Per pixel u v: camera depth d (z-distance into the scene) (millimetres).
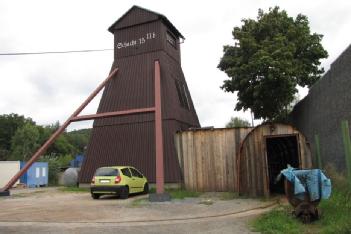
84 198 19828
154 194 17312
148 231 10523
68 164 66188
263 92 25125
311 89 18875
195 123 28531
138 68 26828
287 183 11250
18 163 38469
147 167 23703
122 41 27969
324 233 8961
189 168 21984
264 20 27453
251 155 18062
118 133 25484
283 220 10742
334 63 14672
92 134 26234
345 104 13492
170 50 28328
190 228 10875
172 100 24906
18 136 77125
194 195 19500
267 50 24969
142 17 27562
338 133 14500
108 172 18969
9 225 11750
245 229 10438
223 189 21094
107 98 26781
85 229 10922
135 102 25766
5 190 22766
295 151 21062
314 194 10648
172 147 23453
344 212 10641
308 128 20203
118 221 12273
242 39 26109
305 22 29109
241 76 25484
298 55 27891
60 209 15234
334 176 14867
